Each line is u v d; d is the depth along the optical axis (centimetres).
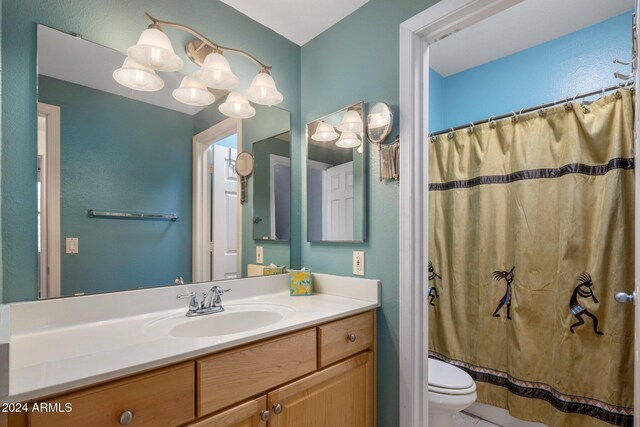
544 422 171
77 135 114
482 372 194
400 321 136
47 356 80
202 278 145
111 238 121
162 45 120
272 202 173
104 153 120
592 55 192
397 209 141
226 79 137
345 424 126
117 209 123
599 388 154
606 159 158
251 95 153
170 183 137
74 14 114
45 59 108
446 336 207
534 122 181
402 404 134
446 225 213
